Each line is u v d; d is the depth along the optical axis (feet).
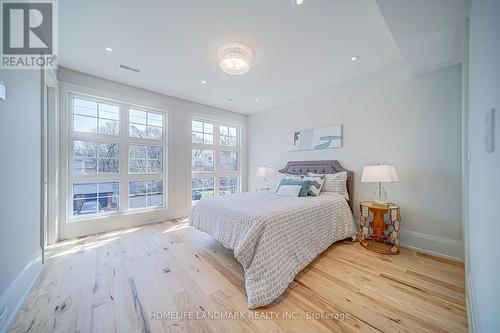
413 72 7.72
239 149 16.07
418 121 7.93
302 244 6.45
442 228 7.40
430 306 4.77
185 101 12.78
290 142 12.85
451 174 7.24
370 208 8.10
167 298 5.04
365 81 9.36
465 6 4.60
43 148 6.31
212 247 8.17
